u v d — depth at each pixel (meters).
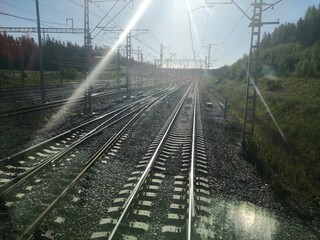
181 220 7.21
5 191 7.64
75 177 9.48
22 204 7.37
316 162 14.42
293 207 9.27
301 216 8.74
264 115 26.78
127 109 27.66
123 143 14.66
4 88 38.44
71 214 7.19
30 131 15.29
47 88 42.84
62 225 6.64
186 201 8.36
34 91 36.44
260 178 11.48
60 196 7.69
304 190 11.05
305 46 64.75
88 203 7.86
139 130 18.25
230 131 20.55
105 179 9.70
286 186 11.01
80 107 26.31
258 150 14.96
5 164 10.09
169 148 14.40
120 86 56.69
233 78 75.88
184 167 11.59
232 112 30.91
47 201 7.68
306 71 42.62
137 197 8.19
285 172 12.52
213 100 44.91
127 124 19.08
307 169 13.58
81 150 12.75
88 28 23.52
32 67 89.81
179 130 19.02
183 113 27.67
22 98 28.23
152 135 17.19
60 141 13.89
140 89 57.88
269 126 22.03
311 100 27.23
